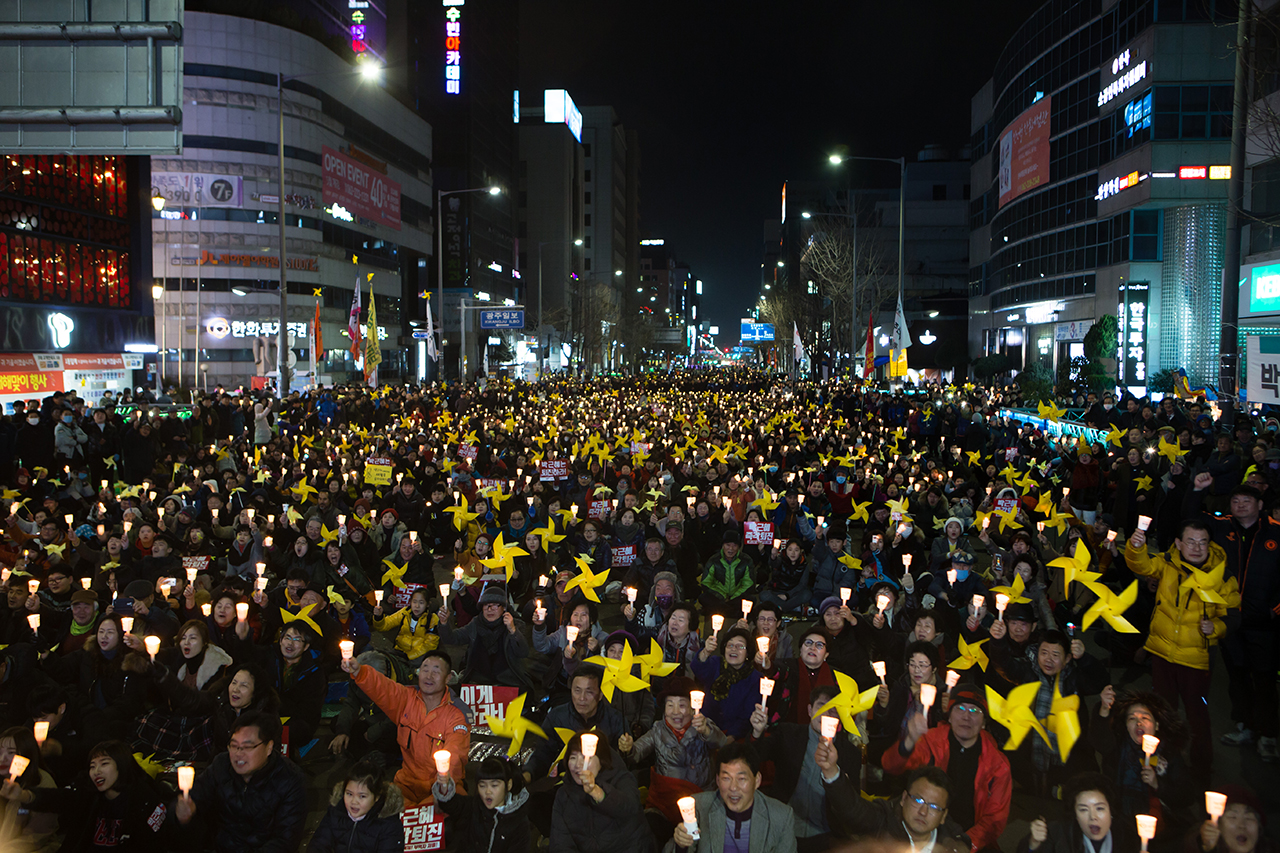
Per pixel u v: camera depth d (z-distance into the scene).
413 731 5.91
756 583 11.27
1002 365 58.28
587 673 5.91
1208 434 13.35
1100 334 42.44
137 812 5.23
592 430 23.42
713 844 4.78
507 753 6.22
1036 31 58.88
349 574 10.12
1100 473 14.18
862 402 34.91
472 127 92.00
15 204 30.97
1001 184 66.38
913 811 4.55
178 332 54.06
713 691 6.53
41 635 8.20
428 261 84.81
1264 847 4.37
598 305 116.31
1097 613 5.98
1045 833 4.68
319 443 22.78
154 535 10.62
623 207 172.50
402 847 4.96
